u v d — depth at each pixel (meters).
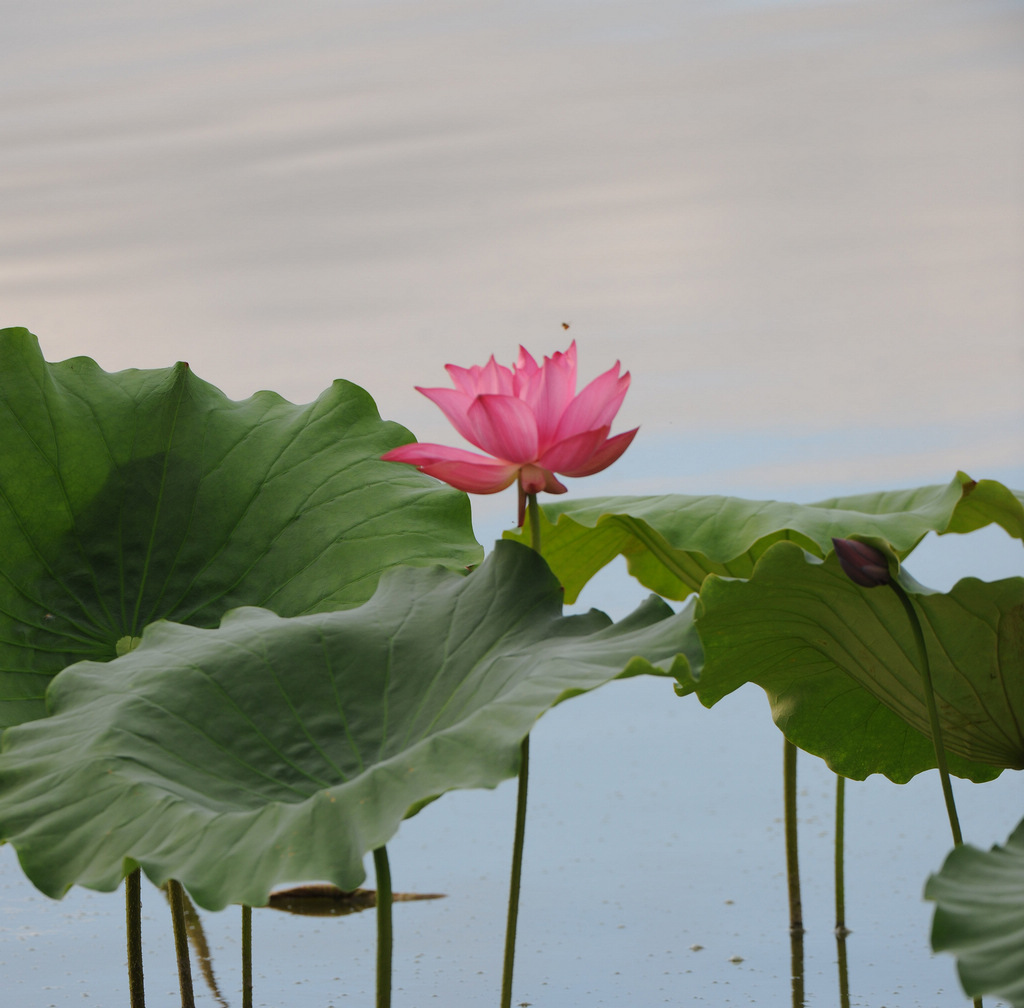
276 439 3.26
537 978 3.27
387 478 3.23
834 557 2.92
